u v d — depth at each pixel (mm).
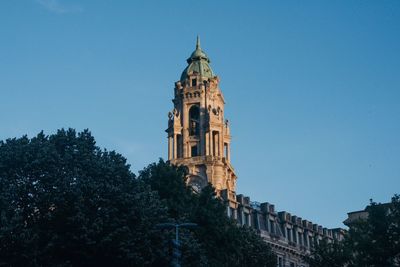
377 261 64812
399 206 66562
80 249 51469
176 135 128375
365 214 108500
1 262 48625
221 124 128250
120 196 54344
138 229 54531
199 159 121000
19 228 48812
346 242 71500
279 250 103562
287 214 110250
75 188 51812
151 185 69375
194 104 130250
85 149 57594
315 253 74875
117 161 60188
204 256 61969
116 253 52406
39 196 52031
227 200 98188
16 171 54156
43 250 49812
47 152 54781
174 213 66125
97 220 51562
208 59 138125
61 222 51625
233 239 68562
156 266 57062
